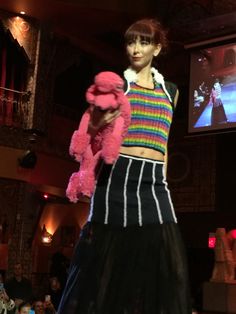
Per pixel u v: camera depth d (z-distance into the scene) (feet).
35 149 46.09
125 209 5.88
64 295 5.78
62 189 48.75
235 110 44.86
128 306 5.62
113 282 5.66
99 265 5.68
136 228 5.84
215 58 46.85
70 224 57.00
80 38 51.11
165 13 48.57
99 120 5.49
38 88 46.60
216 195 52.65
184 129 56.24
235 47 45.80
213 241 50.44
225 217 51.47
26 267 44.29
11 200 44.34
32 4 44.52
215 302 37.17
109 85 5.34
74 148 5.60
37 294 48.39
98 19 47.55
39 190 48.32
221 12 47.21
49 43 47.88
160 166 6.19
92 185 5.77
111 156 5.46
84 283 5.63
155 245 5.82
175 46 53.06
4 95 45.50
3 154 43.78
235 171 51.98
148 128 6.10
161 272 5.73
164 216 5.99
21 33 46.39
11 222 44.09
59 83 50.98
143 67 6.37
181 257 5.84
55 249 56.44
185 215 54.39
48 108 47.39
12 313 24.53
